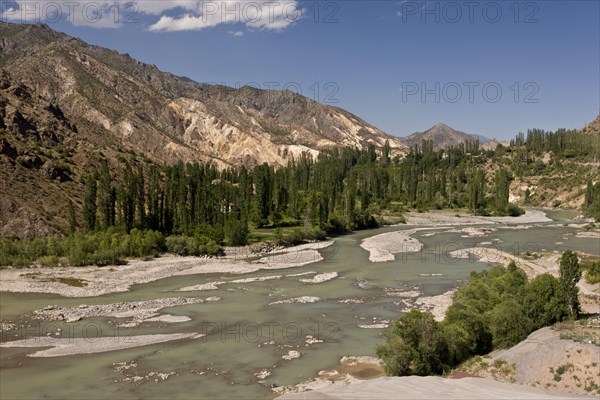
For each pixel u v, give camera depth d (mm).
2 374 44344
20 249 97188
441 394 33969
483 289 59562
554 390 36406
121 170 170750
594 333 42938
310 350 51406
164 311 65688
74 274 88625
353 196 167375
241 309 67000
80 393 40750
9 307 66375
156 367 46406
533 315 48469
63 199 128125
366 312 65812
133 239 106562
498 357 42906
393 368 42594
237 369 46219
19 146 138625
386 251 118500
